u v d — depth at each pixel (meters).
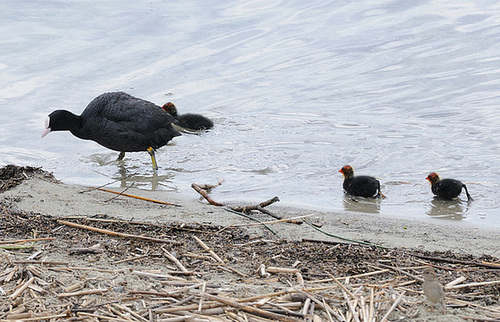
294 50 22.59
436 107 18.14
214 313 6.98
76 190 12.97
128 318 6.84
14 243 9.21
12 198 11.86
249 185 13.88
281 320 6.93
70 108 18.17
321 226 11.02
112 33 23.92
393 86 19.67
